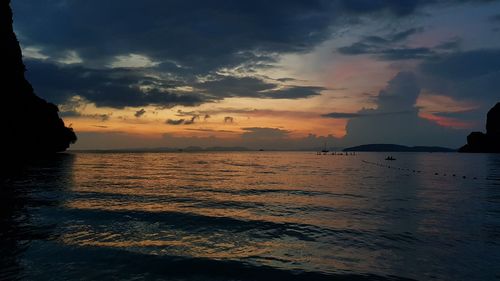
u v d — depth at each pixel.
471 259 12.10
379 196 29.23
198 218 18.55
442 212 21.30
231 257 12.06
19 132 76.25
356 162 122.56
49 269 10.64
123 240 13.94
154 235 14.89
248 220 18.25
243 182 42.12
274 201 25.80
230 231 15.88
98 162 93.50
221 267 11.07
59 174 46.66
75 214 18.83
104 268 10.80
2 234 14.40
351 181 45.19
